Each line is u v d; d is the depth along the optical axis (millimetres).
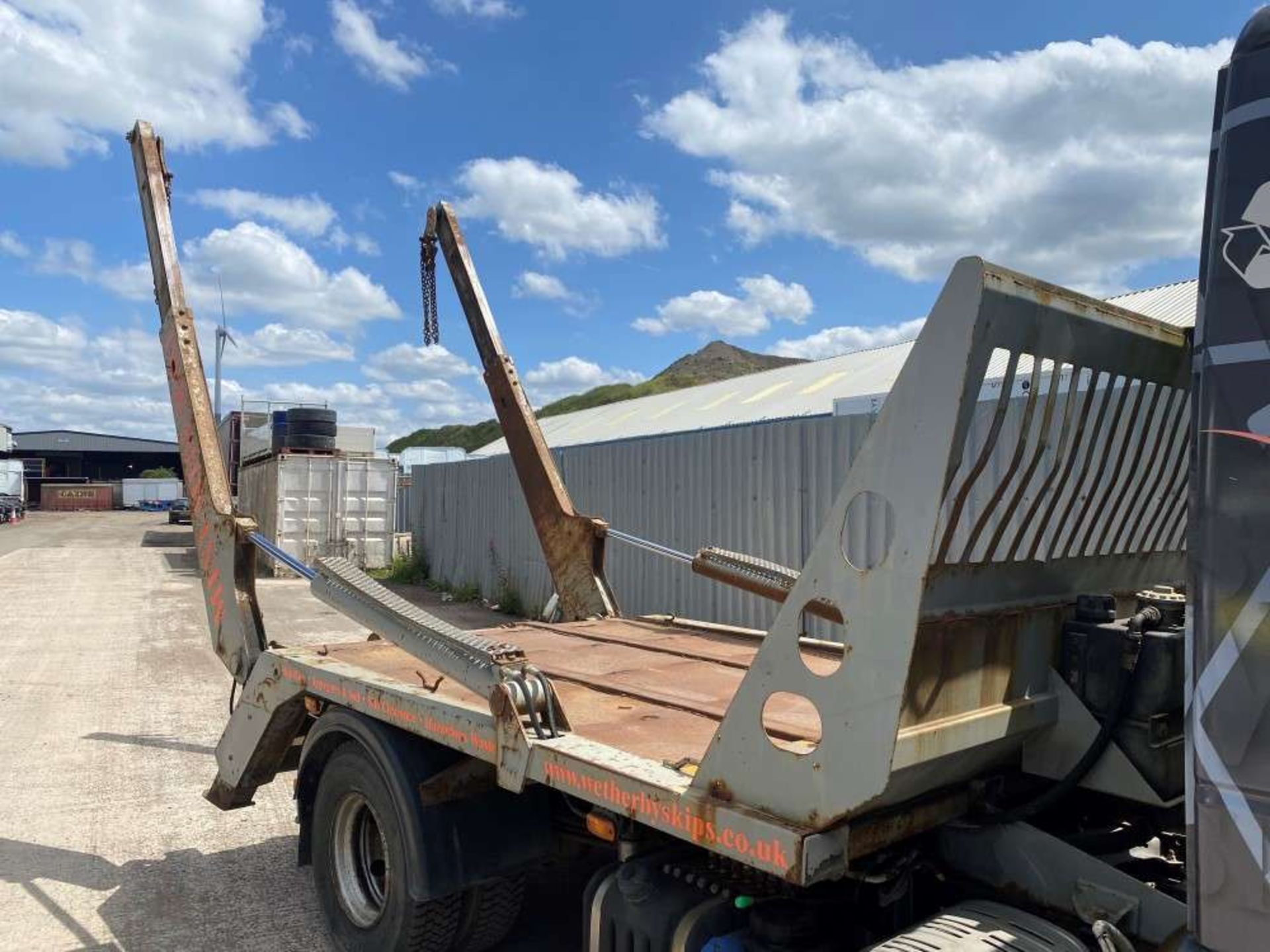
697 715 3369
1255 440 1529
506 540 15797
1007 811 2633
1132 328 2443
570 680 4020
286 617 15242
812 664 2963
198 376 5219
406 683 3703
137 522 53969
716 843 2314
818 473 9477
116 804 5965
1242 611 1531
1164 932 2215
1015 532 2488
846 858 2219
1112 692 2439
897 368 19266
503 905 3682
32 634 12742
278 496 21266
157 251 5418
